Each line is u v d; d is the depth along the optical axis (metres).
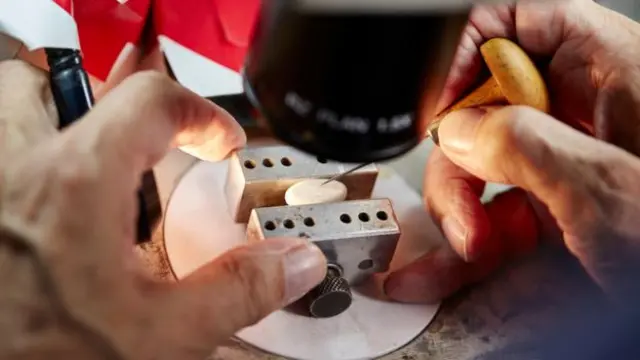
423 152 0.33
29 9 0.28
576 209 0.22
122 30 0.31
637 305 0.24
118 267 0.19
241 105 0.31
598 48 0.27
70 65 0.26
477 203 0.28
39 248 0.19
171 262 0.28
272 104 0.16
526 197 0.30
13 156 0.20
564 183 0.22
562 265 0.29
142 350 0.20
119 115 0.20
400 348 0.27
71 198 0.19
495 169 0.24
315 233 0.26
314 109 0.15
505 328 0.27
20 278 0.19
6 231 0.19
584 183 0.22
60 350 0.19
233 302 0.21
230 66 0.32
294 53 0.15
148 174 0.26
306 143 0.16
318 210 0.27
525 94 0.24
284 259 0.22
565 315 0.28
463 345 0.27
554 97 0.29
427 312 0.28
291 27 0.15
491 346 0.27
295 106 0.15
